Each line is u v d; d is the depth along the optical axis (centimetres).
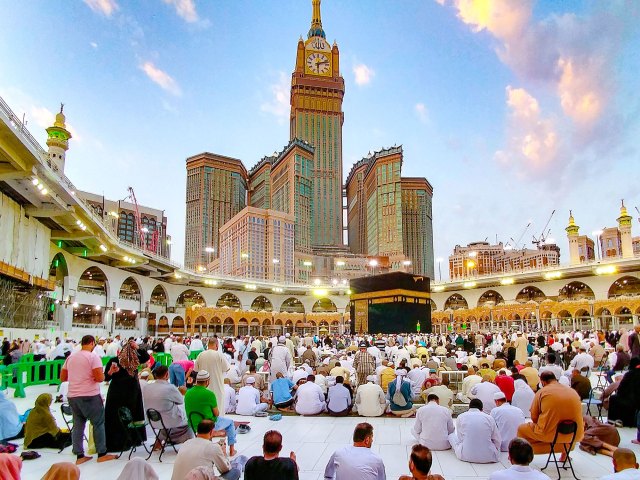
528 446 562
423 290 5916
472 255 9931
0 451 856
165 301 8569
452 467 873
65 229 4512
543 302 6938
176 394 927
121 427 916
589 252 18138
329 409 1375
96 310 7150
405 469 863
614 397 1170
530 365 1889
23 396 1670
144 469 532
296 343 3534
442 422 994
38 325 4159
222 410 1095
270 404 1536
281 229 19750
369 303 6009
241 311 8369
